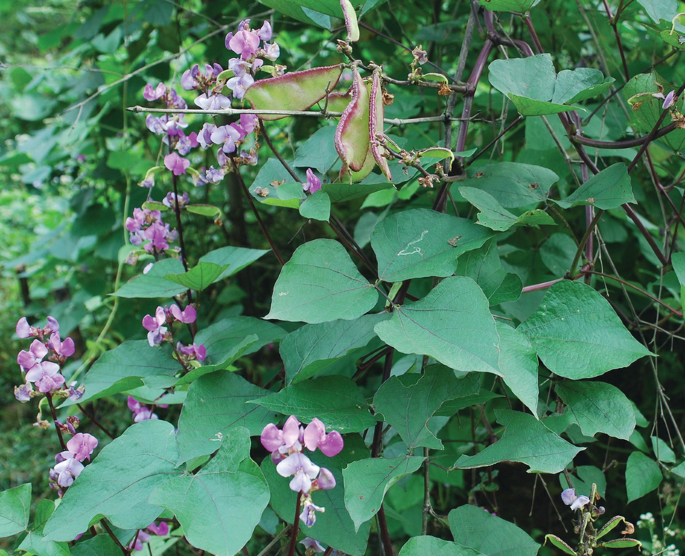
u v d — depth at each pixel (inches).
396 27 46.5
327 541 23.4
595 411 25.4
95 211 55.2
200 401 25.0
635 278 43.8
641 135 29.7
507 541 24.4
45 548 24.4
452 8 49.5
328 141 29.6
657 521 40.9
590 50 46.4
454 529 24.8
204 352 29.2
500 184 29.1
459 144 28.3
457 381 24.7
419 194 43.6
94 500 23.3
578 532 24.9
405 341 22.3
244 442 22.6
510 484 45.5
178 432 24.2
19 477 60.9
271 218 60.0
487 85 46.5
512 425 24.0
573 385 26.1
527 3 27.6
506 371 22.9
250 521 21.2
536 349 24.6
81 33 49.1
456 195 37.2
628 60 46.0
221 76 25.6
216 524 21.3
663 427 43.7
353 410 24.5
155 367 29.3
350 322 26.7
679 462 31.6
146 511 23.0
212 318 54.1
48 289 72.2
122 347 29.6
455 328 22.4
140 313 55.9
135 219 31.7
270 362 54.3
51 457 63.2
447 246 24.8
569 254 34.8
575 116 30.1
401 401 24.6
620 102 36.5
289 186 26.1
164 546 31.9
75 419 27.5
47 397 26.9
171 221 57.1
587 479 29.8
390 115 40.9
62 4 86.3
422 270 24.2
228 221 58.4
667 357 44.0
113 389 27.7
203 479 22.5
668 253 35.5
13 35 124.4
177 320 28.5
